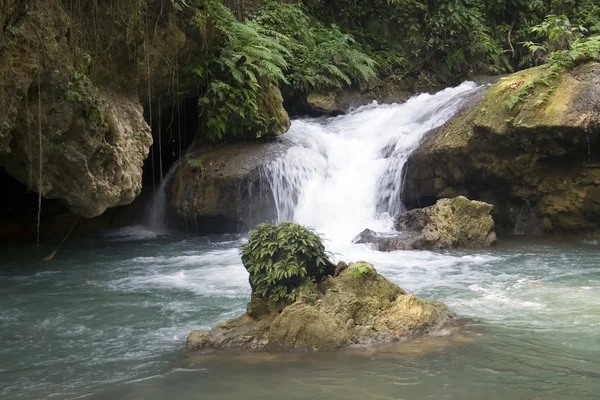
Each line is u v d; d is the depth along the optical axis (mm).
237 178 15477
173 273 11477
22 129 11336
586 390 5887
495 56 23859
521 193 14742
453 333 7516
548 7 24750
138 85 14148
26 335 7969
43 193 11984
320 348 7039
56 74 11406
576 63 14234
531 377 6195
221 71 16125
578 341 7207
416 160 15547
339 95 20844
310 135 17734
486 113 14414
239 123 16406
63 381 6410
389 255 12758
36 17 11148
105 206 12422
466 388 5953
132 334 7914
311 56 20406
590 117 13062
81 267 12180
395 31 23641
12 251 13898
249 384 6145
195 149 16812
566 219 14367
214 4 16359
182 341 7578
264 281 7504
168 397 5918
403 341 7250
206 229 16109
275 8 20203
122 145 12555
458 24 23250
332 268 7926
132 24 13148
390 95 22094
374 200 16203
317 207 16062
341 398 5777
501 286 9977
